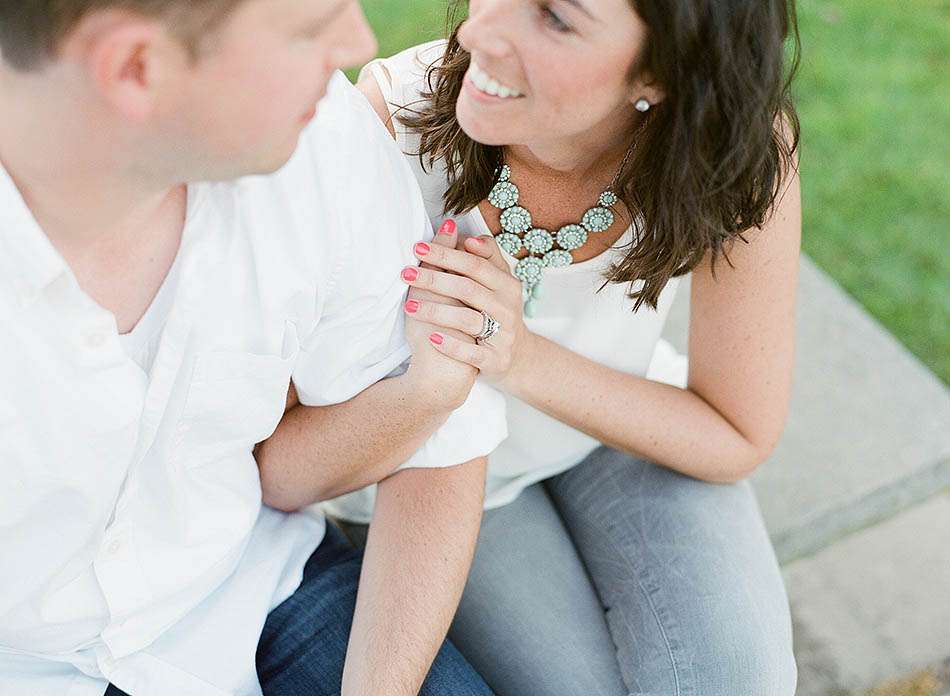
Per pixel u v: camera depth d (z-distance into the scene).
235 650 1.32
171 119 0.88
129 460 1.07
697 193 1.28
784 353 1.52
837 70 3.21
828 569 2.18
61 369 1.00
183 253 1.07
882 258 2.73
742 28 1.15
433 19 2.84
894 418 2.33
